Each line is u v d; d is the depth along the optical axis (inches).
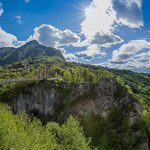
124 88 2352.4
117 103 2260.1
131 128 1881.2
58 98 2768.2
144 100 3715.6
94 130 2219.5
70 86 2768.2
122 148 1806.1
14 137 535.2
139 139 1771.7
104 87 2466.8
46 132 723.4
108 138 1987.0
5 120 649.6
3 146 503.8
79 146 880.9
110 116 2210.9
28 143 525.3
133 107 2027.6
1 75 5359.3
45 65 6761.8
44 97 2869.1
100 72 3201.3
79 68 3307.1
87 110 2477.9
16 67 7829.7
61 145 822.5
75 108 2564.0
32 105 2928.2
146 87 5452.8
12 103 3043.8
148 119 2212.1
